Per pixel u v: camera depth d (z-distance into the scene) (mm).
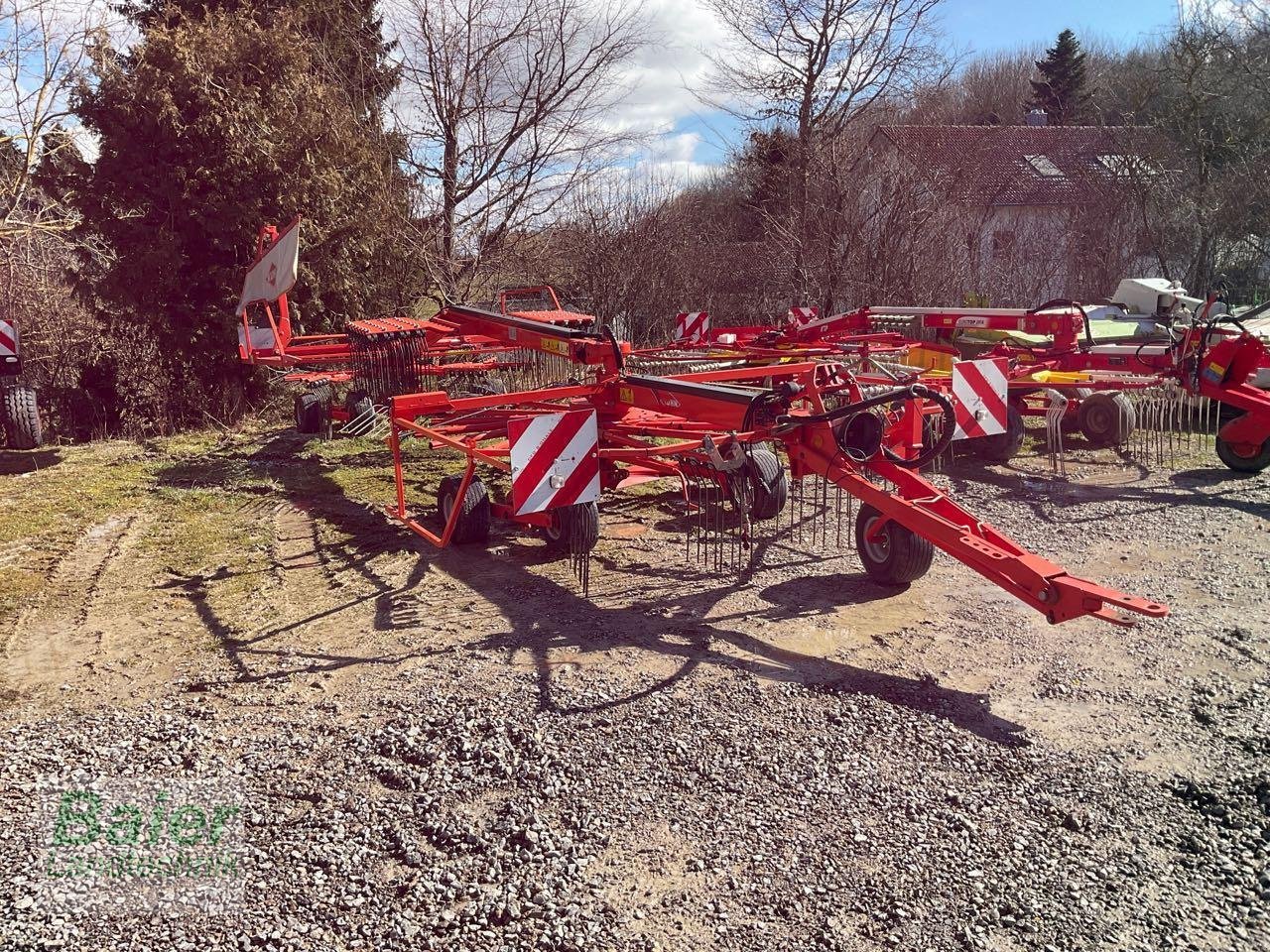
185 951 2684
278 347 10250
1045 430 10602
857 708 4148
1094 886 2986
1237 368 8359
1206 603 5359
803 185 19328
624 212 18781
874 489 5336
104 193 11992
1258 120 22422
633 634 5031
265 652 4848
